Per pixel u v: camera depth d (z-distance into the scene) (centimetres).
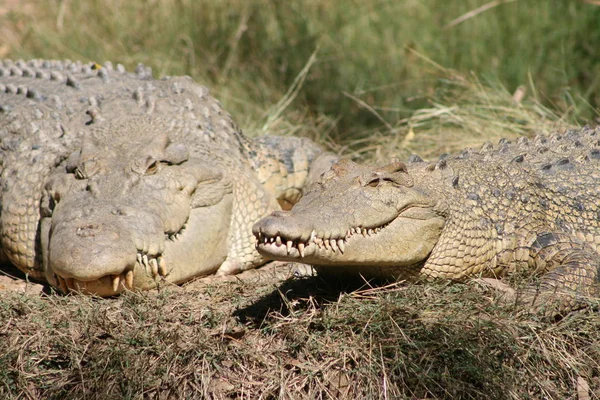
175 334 1015
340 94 2220
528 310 1030
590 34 2278
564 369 988
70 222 1134
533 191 1248
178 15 2375
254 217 1432
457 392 942
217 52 2300
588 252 1159
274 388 962
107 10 2447
